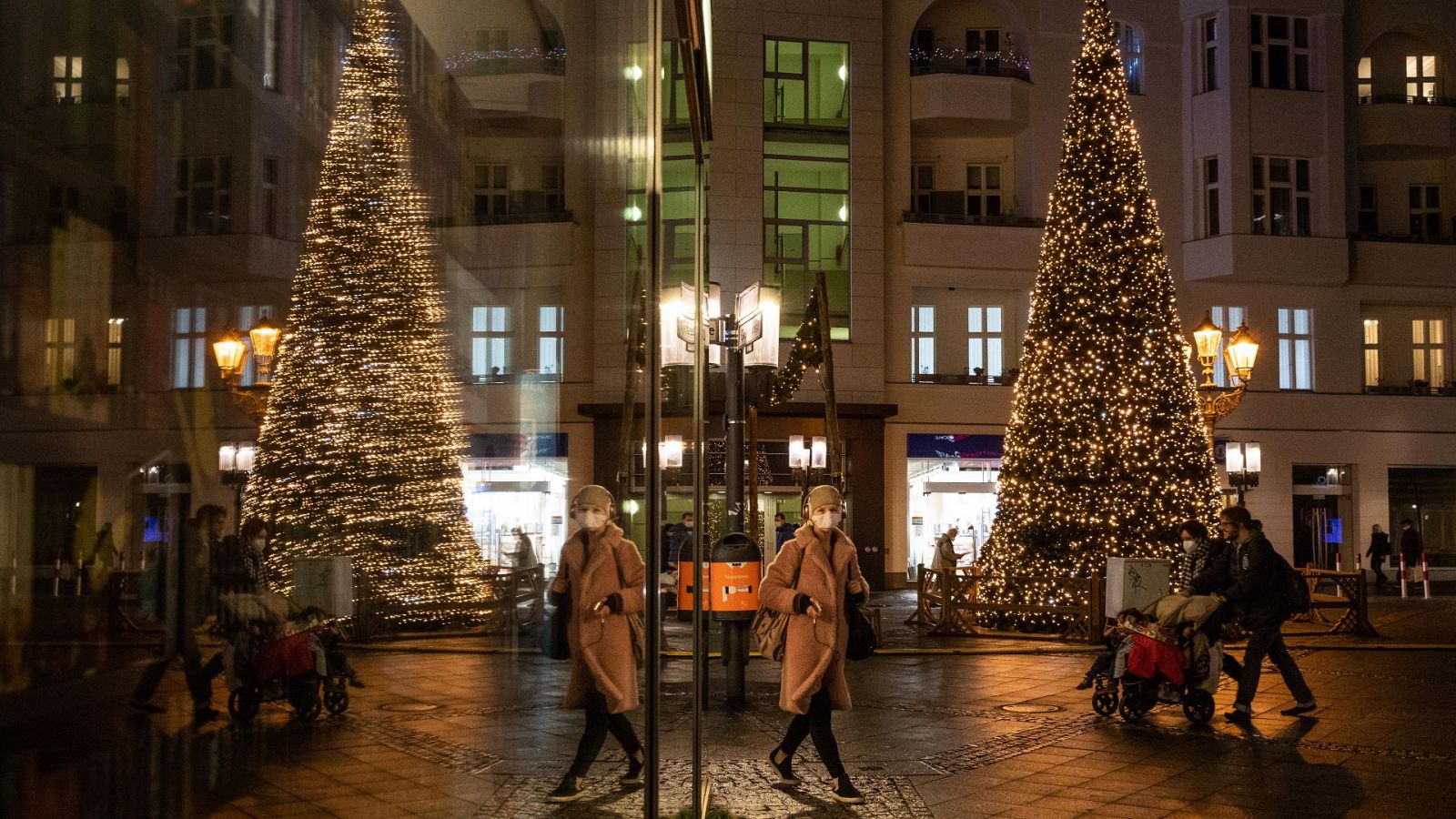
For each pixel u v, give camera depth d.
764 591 6.73
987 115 29.22
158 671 1.24
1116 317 17.17
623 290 5.38
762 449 27.83
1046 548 16.91
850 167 28.59
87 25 1.15
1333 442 30.00
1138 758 7.85
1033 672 12.70
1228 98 29.45
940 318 29.84
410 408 2.13
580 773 3.98
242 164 1.49
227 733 1.39
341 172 1.89
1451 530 30.69
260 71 1.56
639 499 5.66
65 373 1.09
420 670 2.07
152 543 1.22
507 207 4.37
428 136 2.73
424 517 2.14
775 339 11.68
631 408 5.66
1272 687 11.60
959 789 6.79
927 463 29.00
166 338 1.26
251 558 1.45
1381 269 30.17
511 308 4.59
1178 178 30.12
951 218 29.12
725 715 9.37
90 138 1.15
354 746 1.77
